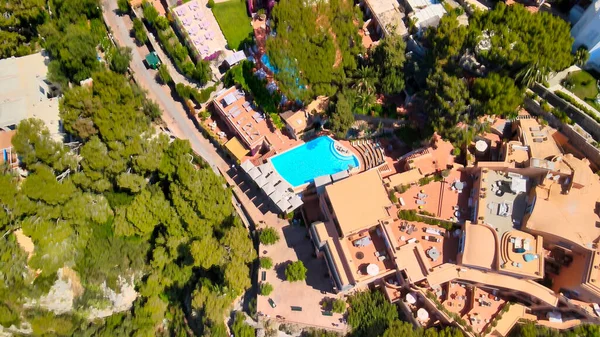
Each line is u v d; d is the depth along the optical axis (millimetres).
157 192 86875
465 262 76438
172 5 100812
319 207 88125
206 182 83875
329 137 92125
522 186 79875
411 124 89000
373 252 79938
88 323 99250
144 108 92000
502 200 80250
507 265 74500
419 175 84812
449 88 78188
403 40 90312
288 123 90125
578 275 73438
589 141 79688
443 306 77500
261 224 87750
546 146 81312
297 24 84125
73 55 92500
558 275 77375
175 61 97375
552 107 82812
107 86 85188
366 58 89188
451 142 83125
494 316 77750
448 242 80438
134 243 93500
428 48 88625
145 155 84188
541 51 76562
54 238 84250
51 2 100125
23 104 94125
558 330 76000
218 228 87625
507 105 77125
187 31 97000
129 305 99312
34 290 91938
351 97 88125
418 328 76250
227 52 97250
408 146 90875
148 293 93000
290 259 84812
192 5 99688
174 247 87312
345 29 85688
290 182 88812
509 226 78625
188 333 93875
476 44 79062
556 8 88688
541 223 76125
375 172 82750
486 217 79312
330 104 87875
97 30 101312
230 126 93438
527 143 82000
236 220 86688
